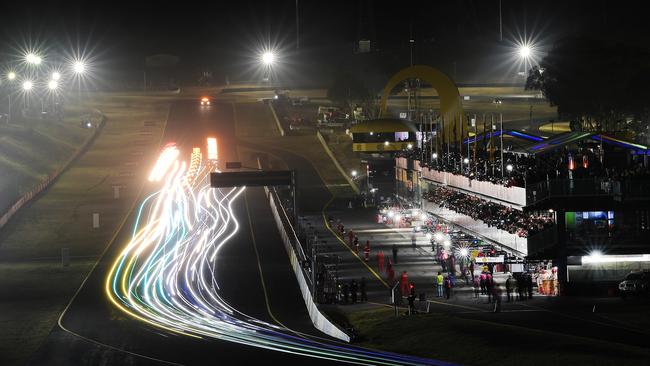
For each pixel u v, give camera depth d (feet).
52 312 335.67
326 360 241.14
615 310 287.89
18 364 260.62
